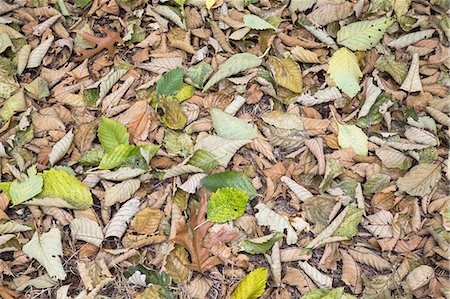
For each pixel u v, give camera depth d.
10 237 0.92
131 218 0.94
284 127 1.01
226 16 1.09
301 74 1.06
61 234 0.93
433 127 1.01
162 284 0.89
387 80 1.07
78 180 0.94
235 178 0.96
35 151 0.99
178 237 0.91
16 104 1.01
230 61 1.04
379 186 0.97
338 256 0.94
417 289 0.92
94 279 0.90
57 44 1.07
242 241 0.93
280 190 0.98
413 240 0.94
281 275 0.92
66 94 1.04
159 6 1.10
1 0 1.09
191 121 1.02
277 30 1.09
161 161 0.98
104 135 0.97
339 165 0.97
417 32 1.09
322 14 1.10
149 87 1.04
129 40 1.08
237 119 1.00
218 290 0.91
